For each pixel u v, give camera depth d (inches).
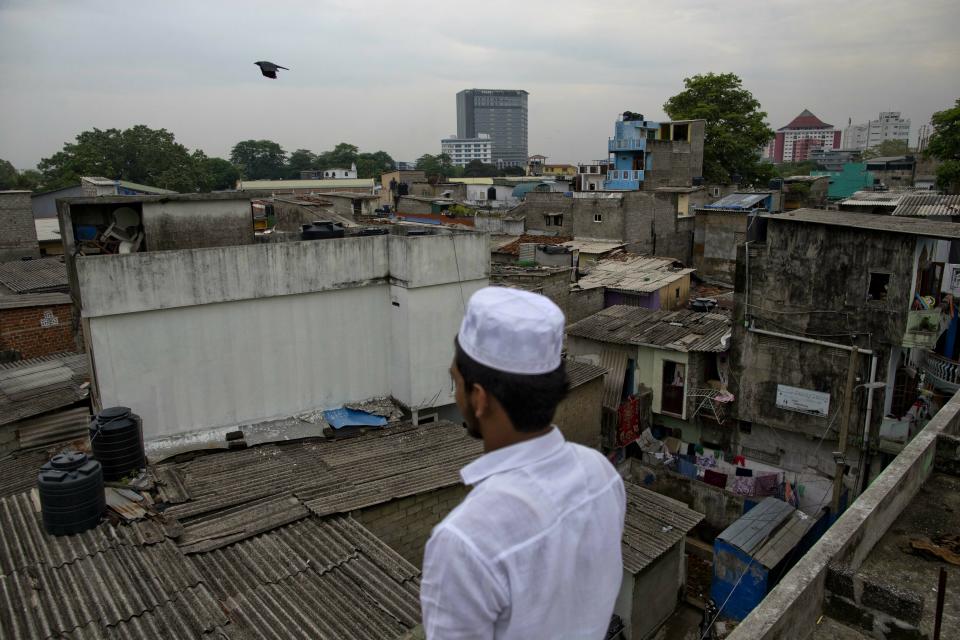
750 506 621.6
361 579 304.7
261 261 480.1
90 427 377.7
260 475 410.0
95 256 419.2
